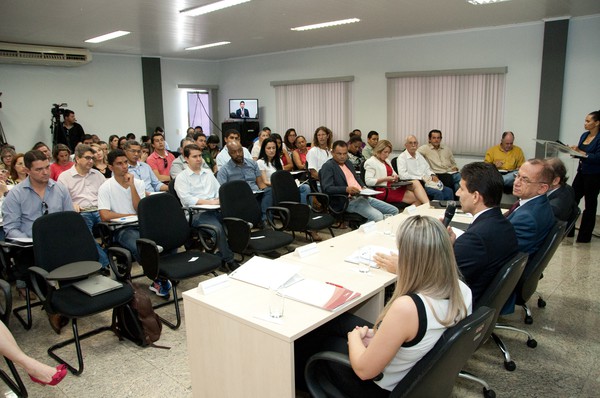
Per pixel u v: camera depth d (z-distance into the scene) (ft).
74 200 13.57
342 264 7.89
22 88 26.23
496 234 6.65
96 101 29.27
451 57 22.90
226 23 19.62
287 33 22.77
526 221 8.11
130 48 27.30
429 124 24.31
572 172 18.34
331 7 16.80
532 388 7.56
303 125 30.22
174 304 10.70
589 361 8.38
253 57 32.37
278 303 6.03
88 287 8.40
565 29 19.22
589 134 15.75
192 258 10.33
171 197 10.83
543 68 20.06
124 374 8.07
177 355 8.69
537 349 8.81
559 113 19.97
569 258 14.07
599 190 15.33
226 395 6.18
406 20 19.66
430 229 4.39
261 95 32.48
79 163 13.62
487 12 18.11
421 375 4.32
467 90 22.71
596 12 18.26
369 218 15.31
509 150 20.92
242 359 5.81
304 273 7.44
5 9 16.37
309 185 18.85
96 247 9.39
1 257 10.16
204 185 14.14
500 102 21.77
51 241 8.66
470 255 6.53
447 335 4.30
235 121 31.94
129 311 8.90
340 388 5.29
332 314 5.80
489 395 7.20
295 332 5.26
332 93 28.19
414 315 4.28
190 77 33.86
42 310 10.76
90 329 9.78
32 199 10.84
